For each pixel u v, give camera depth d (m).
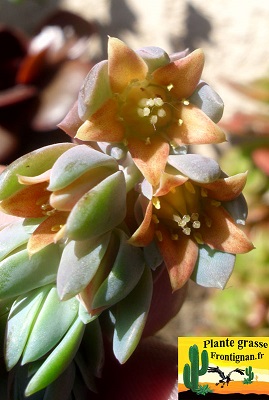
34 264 0.08
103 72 0.08
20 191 0.08
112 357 0.11
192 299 0.22
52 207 0.08
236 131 0.18
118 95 0.08
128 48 0.07
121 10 0.23
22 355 0.09
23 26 0.24
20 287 0.08
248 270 0.19
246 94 0.18
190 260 0.08
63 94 0.19
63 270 0.08
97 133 0.08
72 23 0.20
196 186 0.08
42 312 0.08
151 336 0.13
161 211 0.08
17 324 0.08
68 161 0.07
